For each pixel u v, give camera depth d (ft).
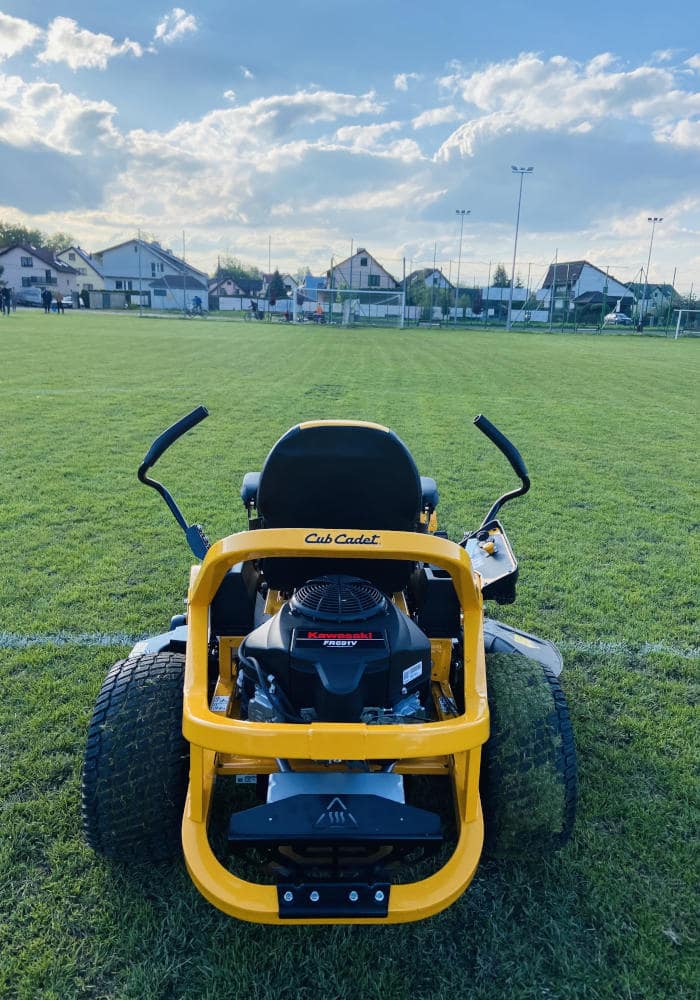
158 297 265.13
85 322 136.98
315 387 51.78
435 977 7.69
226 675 9.36
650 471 30.22
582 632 15.66
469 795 7.72
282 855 7.51
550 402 49.01
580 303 240.73
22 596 16.61
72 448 30.89
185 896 8.59
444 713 8.93
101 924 8.21
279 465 9.22
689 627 16.02
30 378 52.13
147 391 47.50
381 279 253.03
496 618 16.19
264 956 7.87
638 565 19.58
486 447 33.60
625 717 12.52
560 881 8.90
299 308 212.23
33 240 432.66
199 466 28.58
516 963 7.86
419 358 80.84
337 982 7.62
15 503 23.24
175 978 7.63
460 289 242.17
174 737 8.36
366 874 7.38
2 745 11.29
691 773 11.07
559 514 24.00
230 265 405.18
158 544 19.95
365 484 9.31
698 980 7.70
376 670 7.66
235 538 7.52
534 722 8.43
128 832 8.14
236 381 53.88
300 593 8.36
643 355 100.94
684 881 8.97
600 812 10.09
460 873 7.39
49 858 9.11
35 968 7.66
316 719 7.77
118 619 15.58
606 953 8.00
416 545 7.46
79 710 12.22
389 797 7.60
